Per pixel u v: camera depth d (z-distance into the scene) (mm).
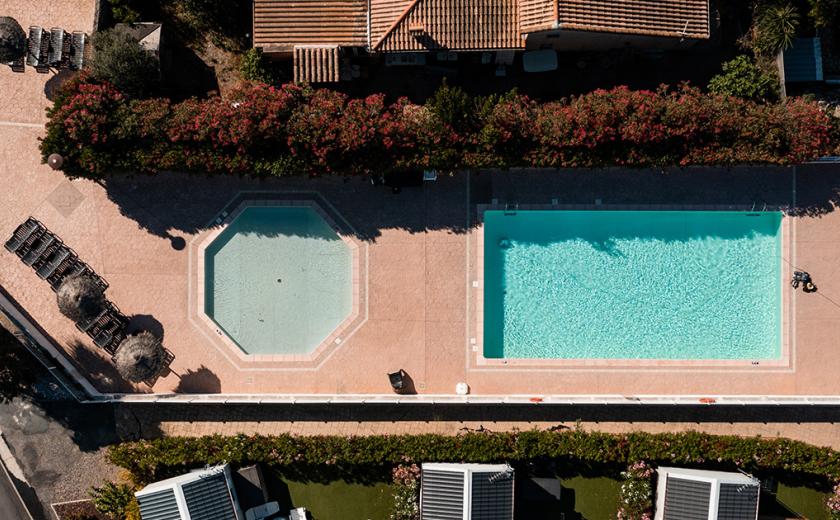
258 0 25781
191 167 26391
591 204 28391
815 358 28516
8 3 27906
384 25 25250
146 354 26078
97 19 26312
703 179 28297
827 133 25953
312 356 28594
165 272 28578
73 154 25781
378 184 28188
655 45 26484
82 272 28031
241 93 25844
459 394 28500
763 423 28453
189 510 26500
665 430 28516
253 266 28781
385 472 28766
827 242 28359
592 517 28656
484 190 28422
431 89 27953
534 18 24453
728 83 26469
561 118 25609
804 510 28531
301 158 26203
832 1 25359
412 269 28562
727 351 28906
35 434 28734
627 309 28969
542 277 28984
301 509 28516
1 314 27547
